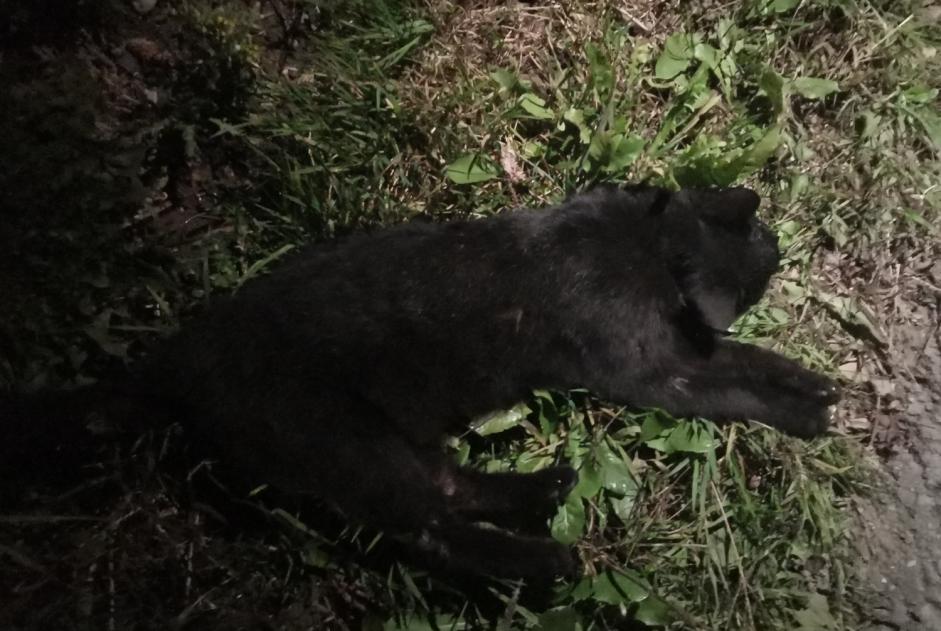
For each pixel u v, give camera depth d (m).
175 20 0.92
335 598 0.83
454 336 0.77
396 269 0.77
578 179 0.93
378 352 0.77
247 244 0.91
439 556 0.81
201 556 0.83
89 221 0.85
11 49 0.89
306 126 0.92
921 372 0.90
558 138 0.94
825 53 0.96
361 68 0.94
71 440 0.81
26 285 0.84
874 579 0.84
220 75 0.92
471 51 0.97
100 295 0.86
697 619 0.81
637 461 0.86
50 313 0.84
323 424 0.76
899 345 0.90
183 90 0.92
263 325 0.76
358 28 0.95
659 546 0.84
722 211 0.79
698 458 0.85
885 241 0.92
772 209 0.93
